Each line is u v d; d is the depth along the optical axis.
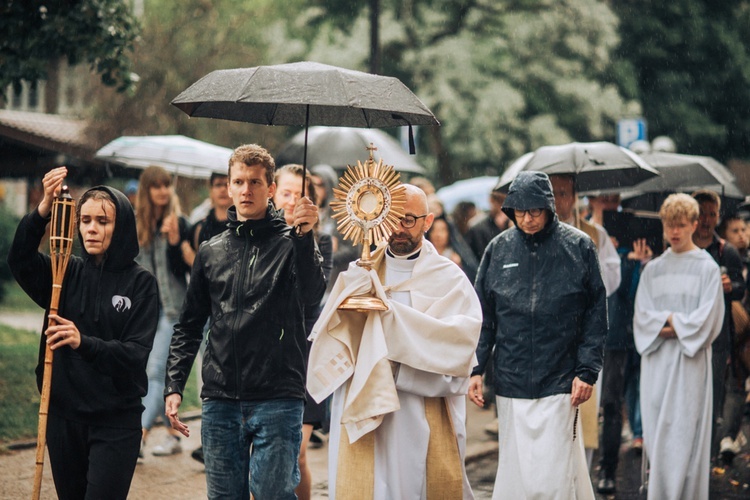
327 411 14.58
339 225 8.62
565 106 45.25
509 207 10.33
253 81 8.26
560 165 13.82
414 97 8.58
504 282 10.45
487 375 19.11
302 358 8.62
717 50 54.91
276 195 11.52
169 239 14.52
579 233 10.41
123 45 17.16
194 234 14.52
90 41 16.69
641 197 19.67
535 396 10.17
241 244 8.59
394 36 44.19
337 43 45.72
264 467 8.31
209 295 8.75
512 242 10.56
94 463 8.26
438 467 8.80
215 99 8.24
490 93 43.44
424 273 8.88
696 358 12.15
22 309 33.41
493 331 10.67
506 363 10.34
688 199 12.41
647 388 12.45
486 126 43.53
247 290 8.42
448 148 44.62
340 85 8.23
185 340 8.87
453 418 8.91
